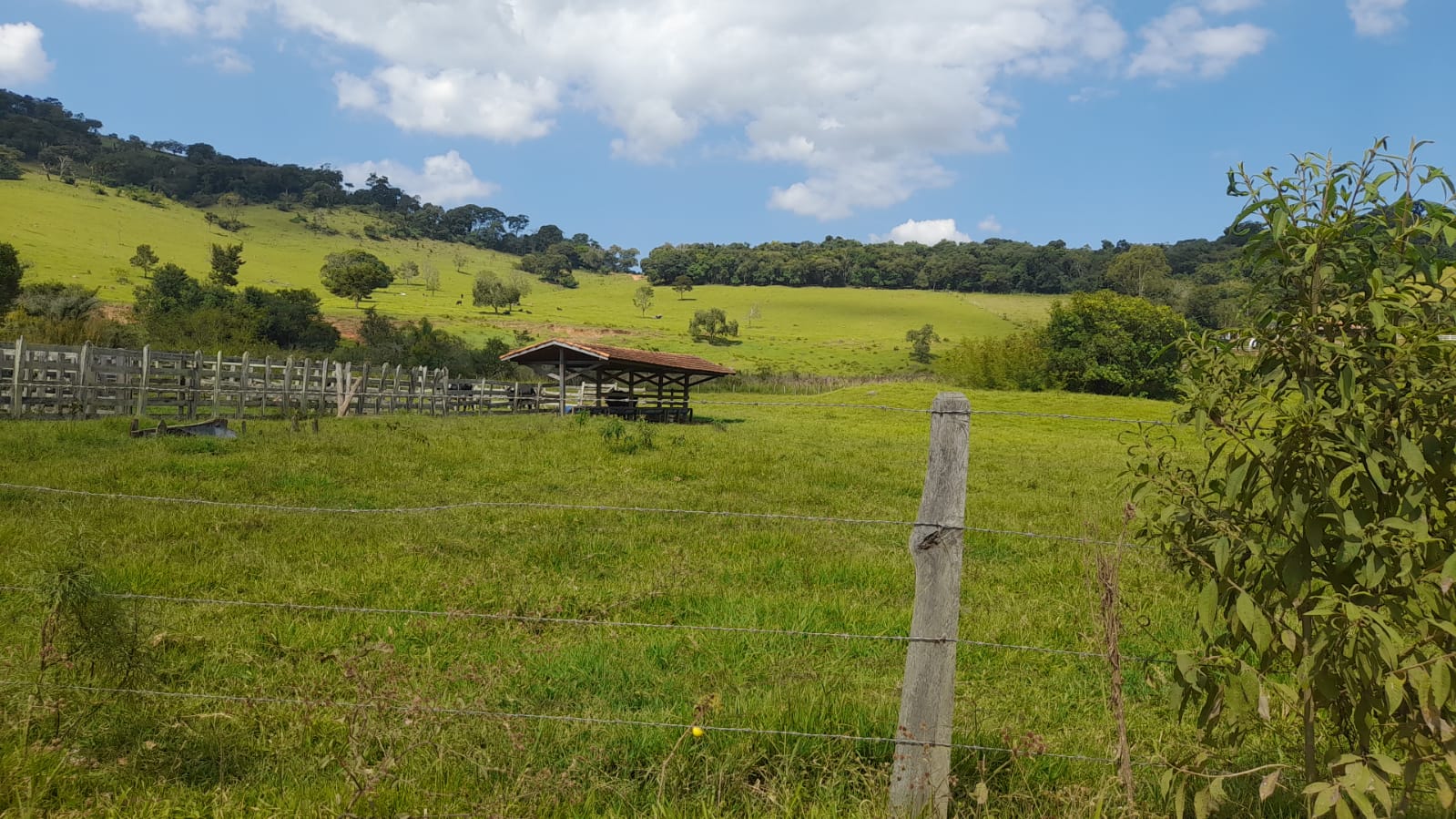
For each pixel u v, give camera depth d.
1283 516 2.89
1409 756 2.80
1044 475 19.66
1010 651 6.49
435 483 14.00
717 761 4.00
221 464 14.02
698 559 9.36
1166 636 6.75
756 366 103.81
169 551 8.55
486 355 64.75
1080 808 3.47
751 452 20.50
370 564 8.45
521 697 5.14
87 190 193.62
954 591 3.34
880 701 4.88
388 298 151.50
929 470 3.36
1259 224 3.13
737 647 6.34
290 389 27.75
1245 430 3.06
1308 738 3.04
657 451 19.72
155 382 23.08
